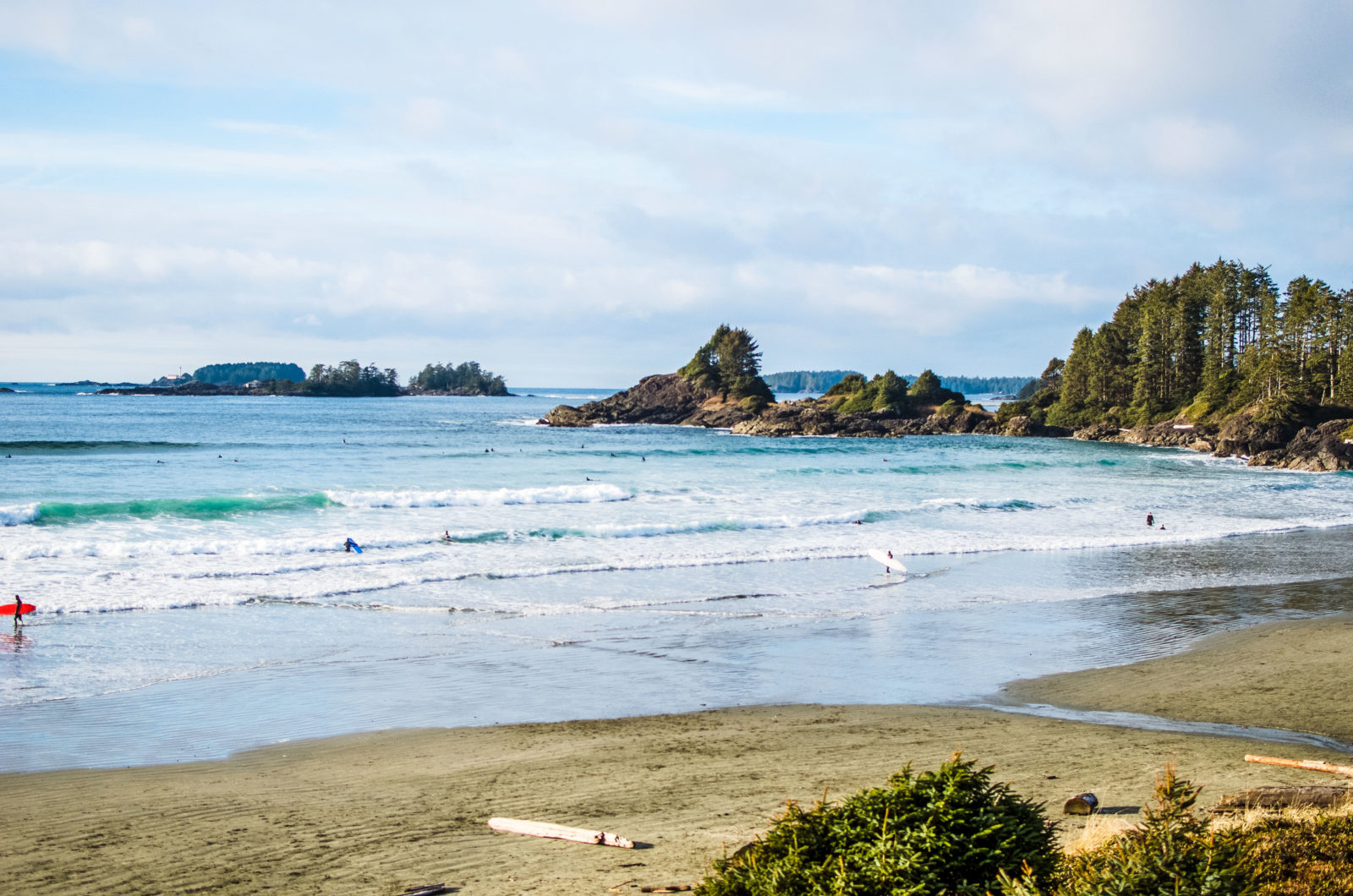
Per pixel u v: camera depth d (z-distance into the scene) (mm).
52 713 14445
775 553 30828
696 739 13406
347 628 20500
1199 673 17422
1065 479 61344
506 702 15453
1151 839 6547
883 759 12312
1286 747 12945
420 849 9031
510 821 9570
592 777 11586
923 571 28547
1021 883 6312
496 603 23219
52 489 42719
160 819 10031
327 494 40969
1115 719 14633
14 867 8672
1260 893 6809
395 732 13742
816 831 7027
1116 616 22500
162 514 36156
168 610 21766
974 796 7035
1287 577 28031
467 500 42312
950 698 15875
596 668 17656
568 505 42406
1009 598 24578
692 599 23906
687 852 8773
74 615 21047
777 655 18719
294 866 8609
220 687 16047
